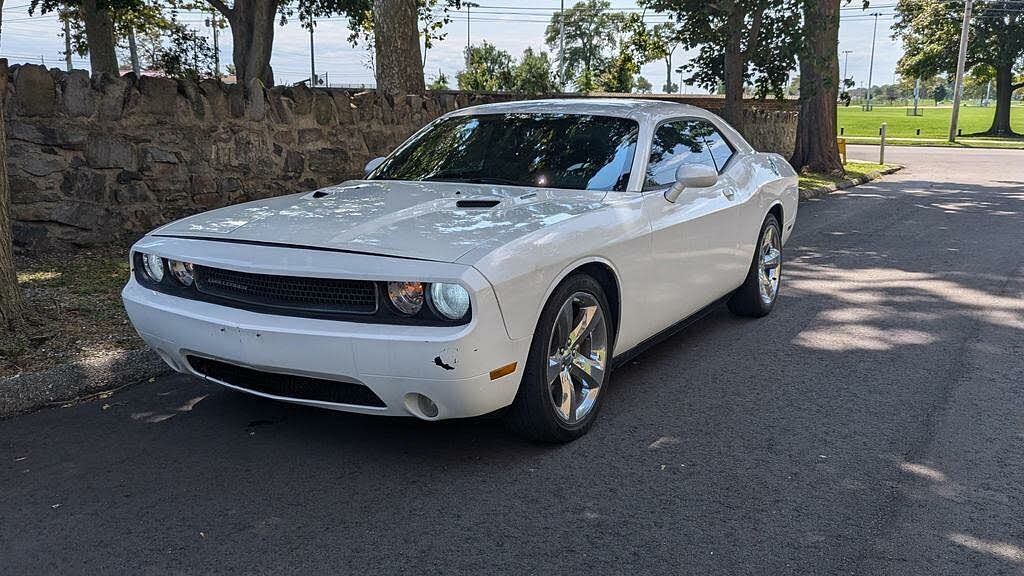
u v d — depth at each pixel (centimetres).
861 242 984
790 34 1488
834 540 288
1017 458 358
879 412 414
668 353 518
